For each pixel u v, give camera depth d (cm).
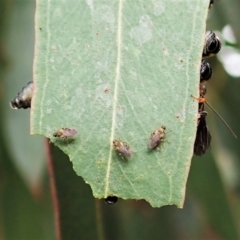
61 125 21
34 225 27
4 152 26
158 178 21
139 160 21
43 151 26
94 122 21
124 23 21
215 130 28
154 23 21
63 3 21
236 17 27
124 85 21
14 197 27
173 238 28
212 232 27
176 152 21
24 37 26
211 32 22
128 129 21
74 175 23
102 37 21
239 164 28
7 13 26
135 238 28
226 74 28
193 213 28
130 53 21
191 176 27
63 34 21
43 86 21
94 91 21
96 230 24
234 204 28
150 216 28
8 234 27
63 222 23
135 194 21
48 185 27
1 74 26
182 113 21
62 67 21
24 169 26
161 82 21
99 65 21
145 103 21
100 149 21
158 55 21
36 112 21
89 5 21
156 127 21
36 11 21
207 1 21
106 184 21
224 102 28
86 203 23
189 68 21
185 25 21
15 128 26
